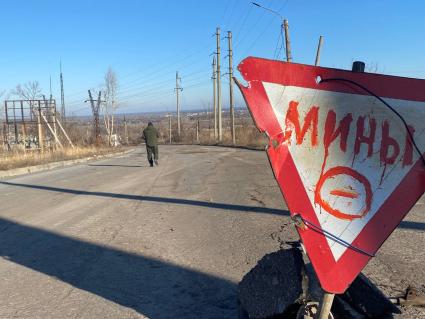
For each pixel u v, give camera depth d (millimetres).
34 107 34688
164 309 4594
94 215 9453
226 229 7789
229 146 47688
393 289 4844
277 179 2945
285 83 2961
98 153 34625
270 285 3637
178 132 80375
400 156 2994
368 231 2977
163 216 9133
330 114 2990
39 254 6672
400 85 3002
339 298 3623
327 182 2992
